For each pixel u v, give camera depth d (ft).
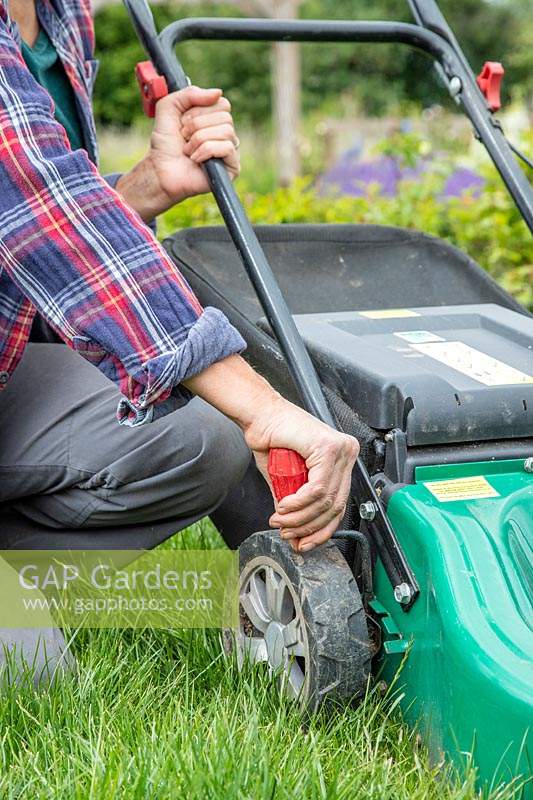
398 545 9.03
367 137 50.26
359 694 9.05
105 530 10.96
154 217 12.08
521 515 9.11
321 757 8.43
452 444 9.59
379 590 9.43
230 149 10.78
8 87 8.54
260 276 9.84
